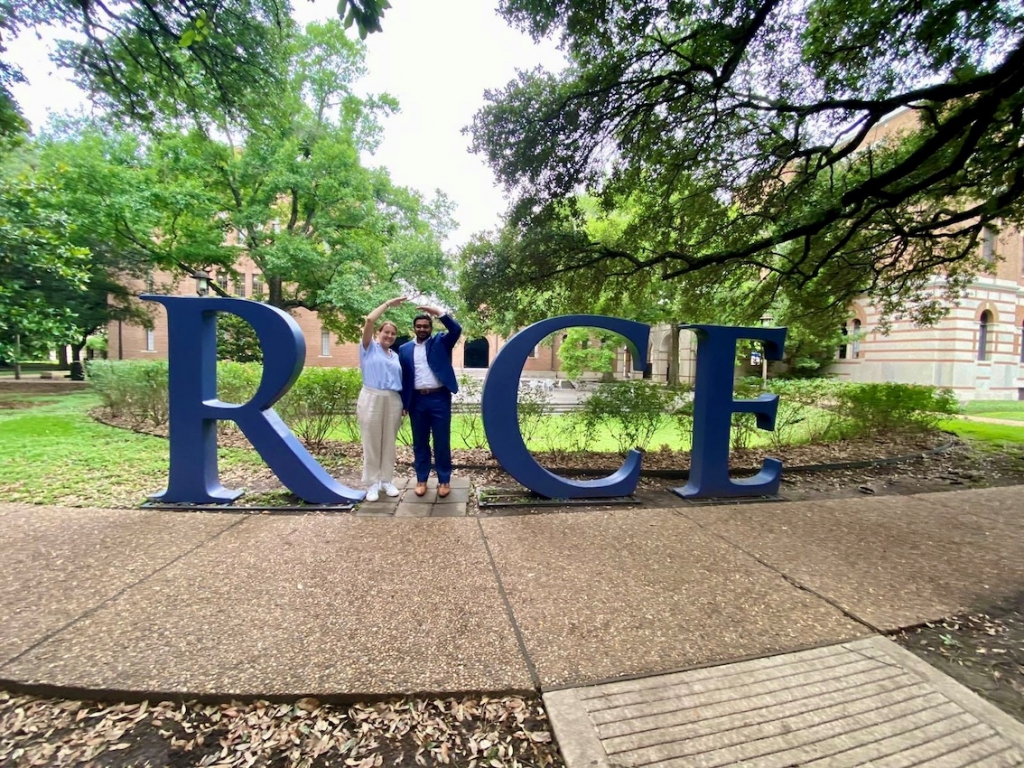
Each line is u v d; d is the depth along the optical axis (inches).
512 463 160.7
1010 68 193.3
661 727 62.0
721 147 276.7
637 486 190.2
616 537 130.6
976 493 184.1
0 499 156.8
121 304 637.9
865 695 69.2
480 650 77.4
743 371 846.5
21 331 351.9
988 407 560.1
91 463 203.9
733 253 307.3
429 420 164.9
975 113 203.5
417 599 94.0
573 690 68.7
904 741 60.6
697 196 307.3
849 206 273.4
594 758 56.6
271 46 290.5
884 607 94.2
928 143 221.6
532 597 95.7
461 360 1272.1
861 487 197.8
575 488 166.1
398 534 129.9
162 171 546.3
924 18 201.0
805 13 211.8
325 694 66.4
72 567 105.5
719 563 114.2
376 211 601.0
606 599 95.4
